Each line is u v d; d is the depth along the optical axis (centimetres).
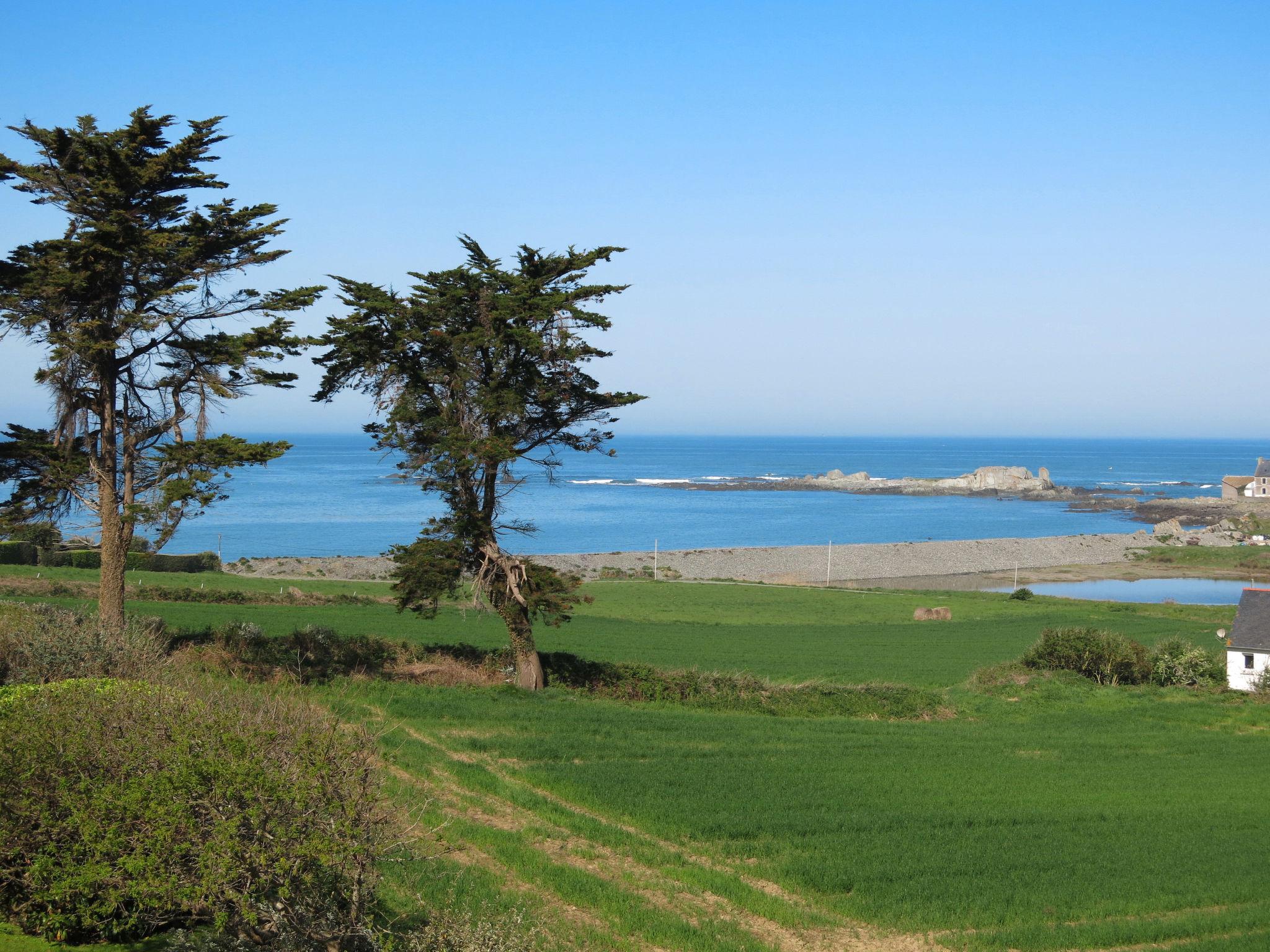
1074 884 1747
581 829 1883
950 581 11100
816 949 1431
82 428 2944
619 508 19650
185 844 929
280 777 937
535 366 3209
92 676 1992
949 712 3672
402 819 1120
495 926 1150
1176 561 12481
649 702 3547
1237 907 1684
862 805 2211
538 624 5781
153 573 6825
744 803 2161
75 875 992
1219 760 3000
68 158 2844
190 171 3023
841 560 11881
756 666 4572
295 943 915
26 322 2714
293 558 10388
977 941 1476
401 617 5403
